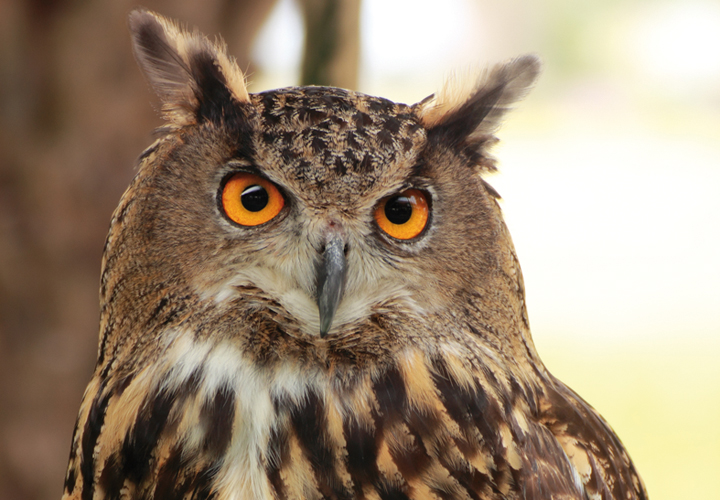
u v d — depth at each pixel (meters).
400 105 2.92
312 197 2.89
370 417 2.88
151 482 2.88
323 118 2.89
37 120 3.06
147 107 3.06
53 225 3.06
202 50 2.91
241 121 2.89
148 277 2.89
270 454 2.88
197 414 2.88
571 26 16.59
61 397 3.08
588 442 2.93
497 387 2.90
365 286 2.90
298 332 2.90
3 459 3.08
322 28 2.98
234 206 2.89
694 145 13.20
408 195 2.90
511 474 2.88
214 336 2.89
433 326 2.90
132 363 2.90
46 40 3.06
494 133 2.93
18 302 3.07
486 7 16.66
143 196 2.89
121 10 3.05
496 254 2.91
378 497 2.88
